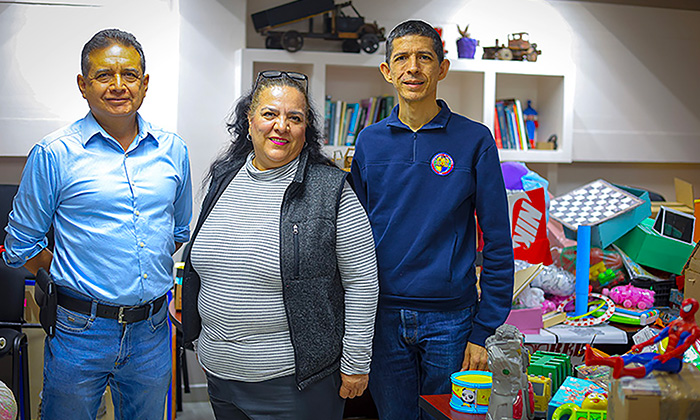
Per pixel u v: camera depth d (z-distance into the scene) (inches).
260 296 74.0
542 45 185.5
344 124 167.9
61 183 83.5
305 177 76.5
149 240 86.2
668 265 121.7
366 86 176.4
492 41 182.4
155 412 92.4
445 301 85.8
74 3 151.9
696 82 195.2
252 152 80.6
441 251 86.0
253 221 75.1
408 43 84.6
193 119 159.3
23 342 124.0
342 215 75.8
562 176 196.7
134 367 87.4
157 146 89.7
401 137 88.4
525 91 187.0
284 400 75.5
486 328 85.8
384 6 174.7
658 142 194.1
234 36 160.6
